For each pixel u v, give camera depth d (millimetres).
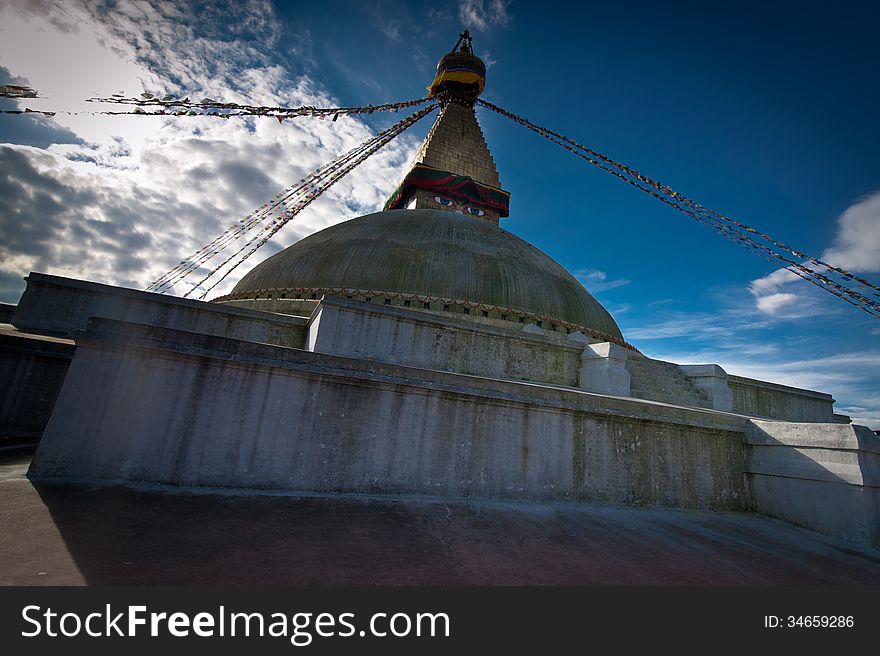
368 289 14727
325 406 6211
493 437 6957
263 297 15406
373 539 4684
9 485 4824
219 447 5699
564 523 6090
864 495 6961
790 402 17594
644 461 7824
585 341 14102
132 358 5699
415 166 24125
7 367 9156
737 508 8312
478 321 14711
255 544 4191
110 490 5004
